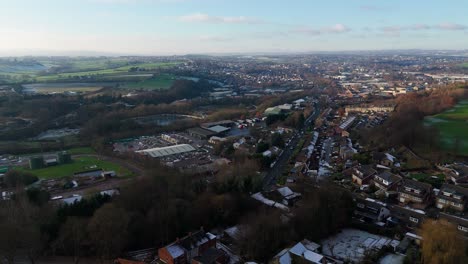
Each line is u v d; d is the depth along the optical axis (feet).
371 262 373.20
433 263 342.03
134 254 396.98
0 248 342.85
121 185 580.71
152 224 423.64
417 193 502.38
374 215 468.34
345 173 641.40
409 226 452.35
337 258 387.34
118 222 379.76
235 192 512.63
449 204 487.20
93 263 379.35
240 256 394.93
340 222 449.48
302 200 506.48
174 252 370.53
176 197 485.15
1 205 450.71
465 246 356.18
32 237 358.23
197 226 445.37
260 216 429.38
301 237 422.41
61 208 449.06
